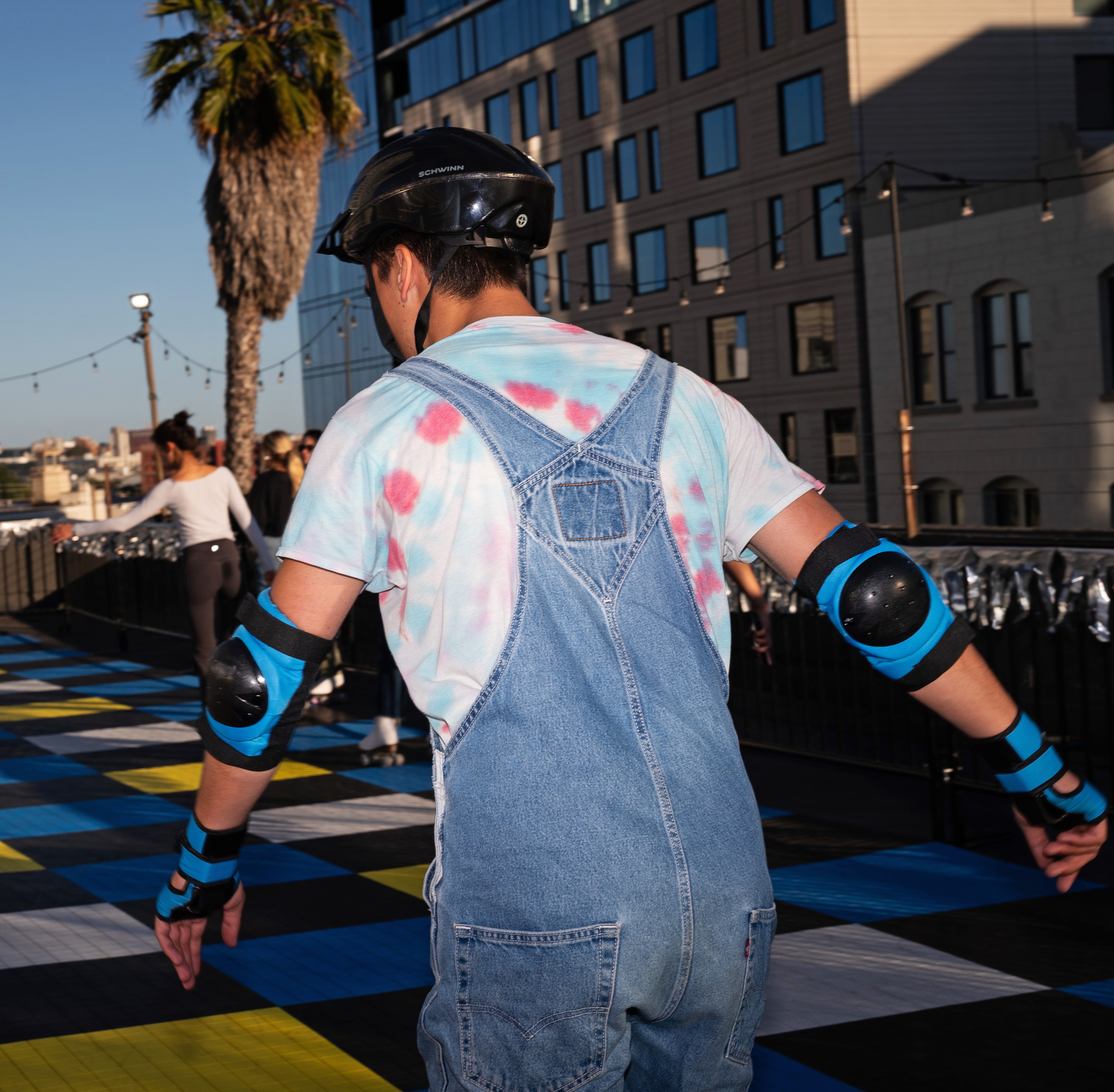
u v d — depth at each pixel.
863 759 6.47
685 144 37.44
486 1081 1.38
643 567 1.45
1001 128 33.75
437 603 1.42
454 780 1.39
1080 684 5.25
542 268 43.53
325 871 5.07
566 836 1.34
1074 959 3.88
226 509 7.90
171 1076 3.22
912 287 30.16
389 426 1.46
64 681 10.64
